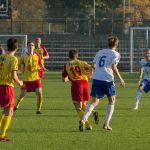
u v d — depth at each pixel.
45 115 40.44
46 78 88.56
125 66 111.94
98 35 116.06
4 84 29.47
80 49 114.94
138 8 147.38
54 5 130.38
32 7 124.94
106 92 32.66
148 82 45.34
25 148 26.75
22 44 106.75
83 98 34.62
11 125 34.81
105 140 29.17
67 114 41.06
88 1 127.06
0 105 29.50
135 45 111.38
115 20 118.50
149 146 27.42
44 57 53.97
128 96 58.06
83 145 27.64
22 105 47.88
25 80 42.28
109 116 32.91
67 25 118.62
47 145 27.59
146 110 44.22
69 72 34.59
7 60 29.31
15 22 117.62
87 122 32.84
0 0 105.44
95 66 32.78
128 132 32.03
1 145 27.56
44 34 115.88
